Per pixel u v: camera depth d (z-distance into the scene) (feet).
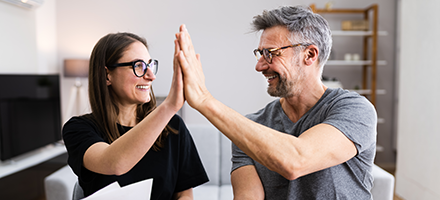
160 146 3.54
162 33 14.10
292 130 3.43
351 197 3.07
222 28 13.98
